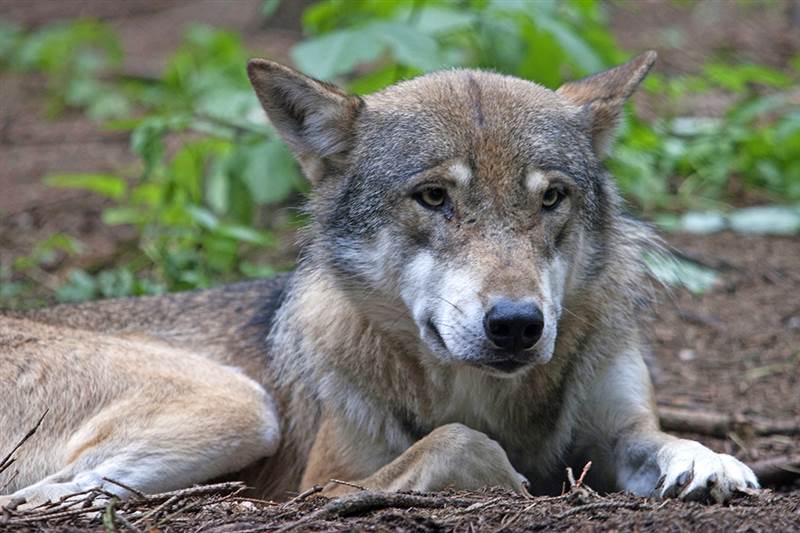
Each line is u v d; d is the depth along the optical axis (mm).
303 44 14695
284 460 10938
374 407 10055
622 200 10562
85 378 10492
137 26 32906
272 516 8320
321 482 10203
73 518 8320
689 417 11977
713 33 28969
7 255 17797
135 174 20922
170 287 15281
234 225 16375
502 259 8930
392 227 9523
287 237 17031
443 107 9633
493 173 9234
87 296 15398
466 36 17484
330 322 10102
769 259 16984
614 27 30125
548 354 8875
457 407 9938
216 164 17516
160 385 10484
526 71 16203
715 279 16281
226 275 16078
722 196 19297
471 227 9164
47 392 10453
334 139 10109
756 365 13969
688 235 17766
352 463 10125
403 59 14352
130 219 17250
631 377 10227
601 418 10180
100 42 29891
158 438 10125
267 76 10188
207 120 17156
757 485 8789
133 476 9961
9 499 9352
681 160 19547
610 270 10133
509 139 9383
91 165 22219
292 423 10867
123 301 12297
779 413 12570
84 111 26328
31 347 10719
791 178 19328
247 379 10938
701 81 22250
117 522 8078
